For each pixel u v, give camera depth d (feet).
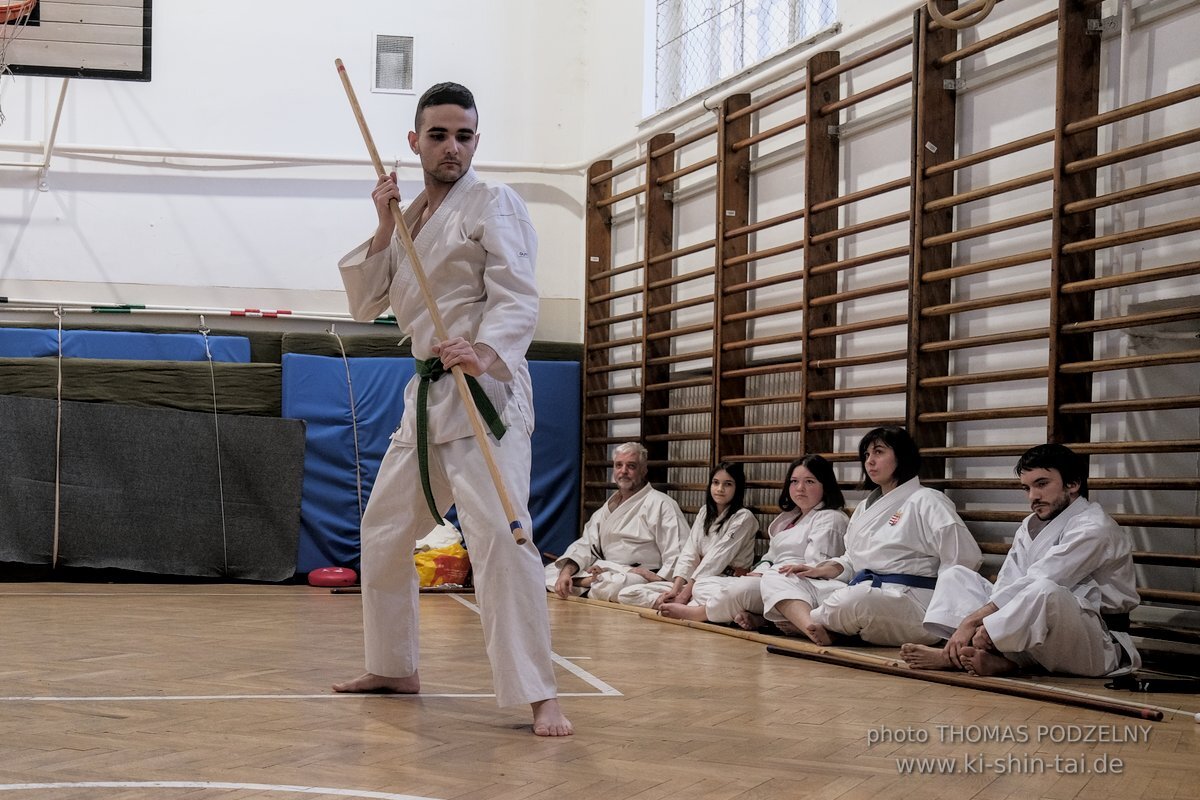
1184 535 12.38
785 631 14.28
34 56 23.32
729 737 7.95
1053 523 11.75
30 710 8.41
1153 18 12.84
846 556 14.62
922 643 13.19
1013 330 14.32
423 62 25.00
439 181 8.88
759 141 19.16
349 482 22.66
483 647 12.84
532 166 25.16
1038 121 14.24
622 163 24.14
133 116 23.77
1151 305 12.60
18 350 21.88
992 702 9.71
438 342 8.25
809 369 17.47
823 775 6.86
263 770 6.61
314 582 21.76
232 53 24.25
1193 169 12.22
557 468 24.27
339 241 24.43
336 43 24.67
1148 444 12.08
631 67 23.85
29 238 23.20
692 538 18.29
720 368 19.63
